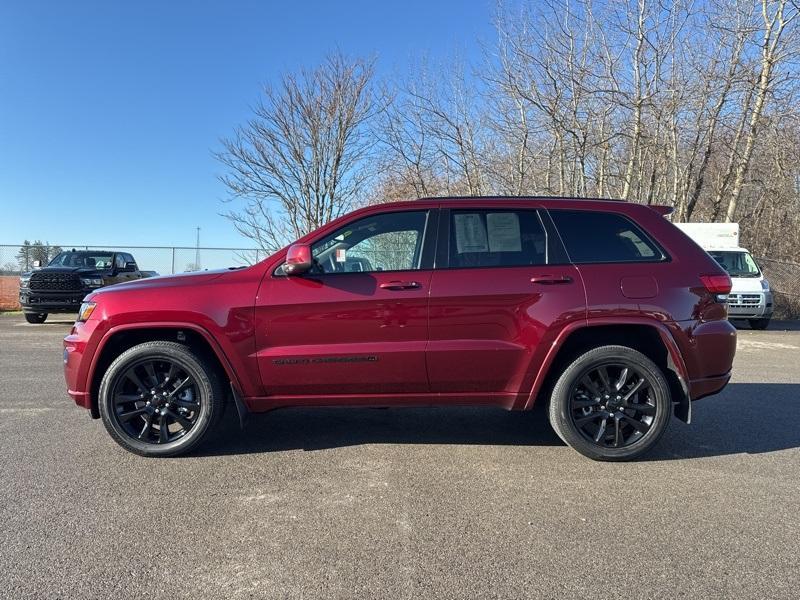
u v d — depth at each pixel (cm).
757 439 479
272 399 423
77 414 541
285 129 1994
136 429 432
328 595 255
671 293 414
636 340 438
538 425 516
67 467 406
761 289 1393
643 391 421
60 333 1234
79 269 1416
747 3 1625
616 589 260
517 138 1716
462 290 411
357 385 420
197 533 311
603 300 410
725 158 1931
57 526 318
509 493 365
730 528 320
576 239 428
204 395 421
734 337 429
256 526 319
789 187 2131
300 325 411
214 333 409
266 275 421
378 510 339
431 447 455
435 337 413
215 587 261
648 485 380
